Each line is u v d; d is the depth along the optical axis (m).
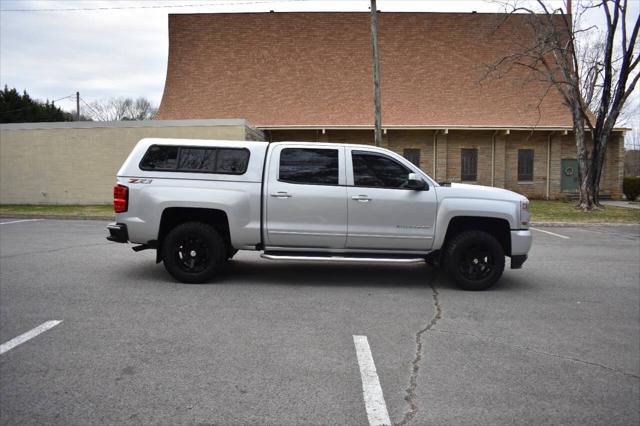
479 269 6.76
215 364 4.00
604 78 19.45
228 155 6.79
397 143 25.22
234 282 6.96
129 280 6.96
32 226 13.46
